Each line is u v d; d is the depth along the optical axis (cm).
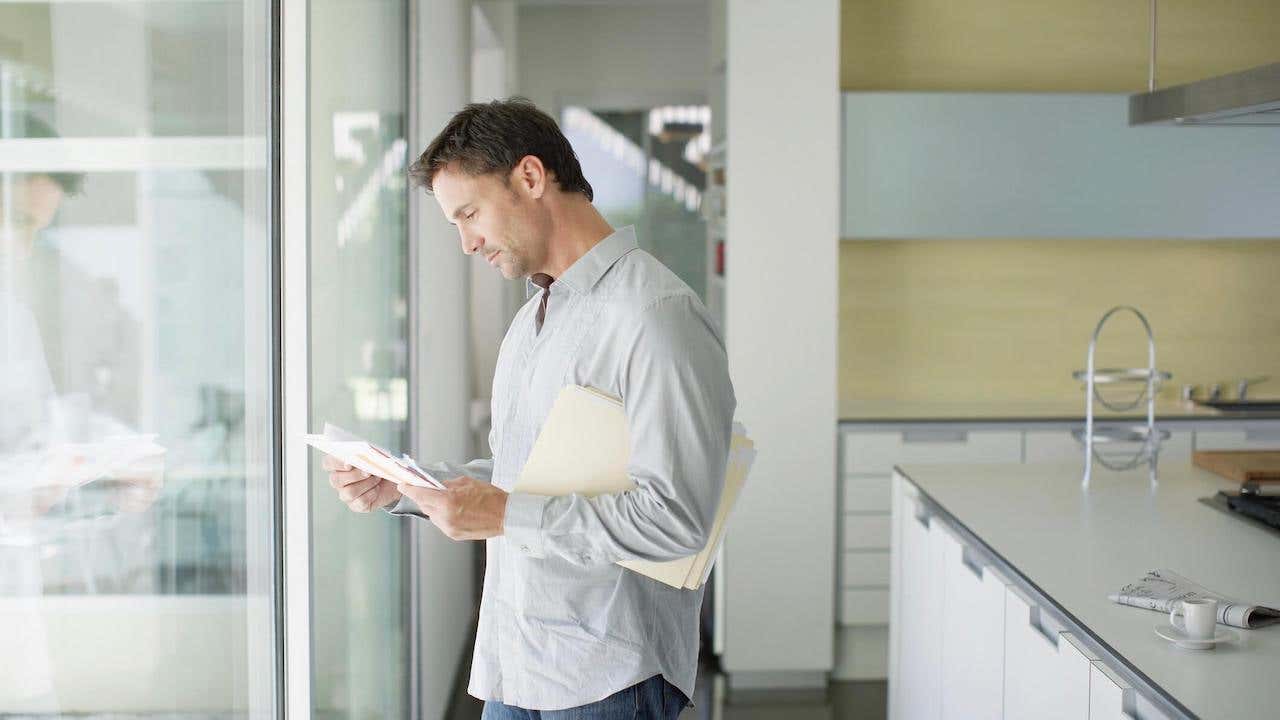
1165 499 312
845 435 457
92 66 143
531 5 778
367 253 297
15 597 130
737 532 450
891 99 473
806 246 442
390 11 327
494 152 175
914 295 523
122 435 153
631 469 172
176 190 167
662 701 186
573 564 181
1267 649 193
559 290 185
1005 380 528
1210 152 481
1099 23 523
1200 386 532
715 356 174
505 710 191
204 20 177
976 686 268
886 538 459
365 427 296
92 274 144
